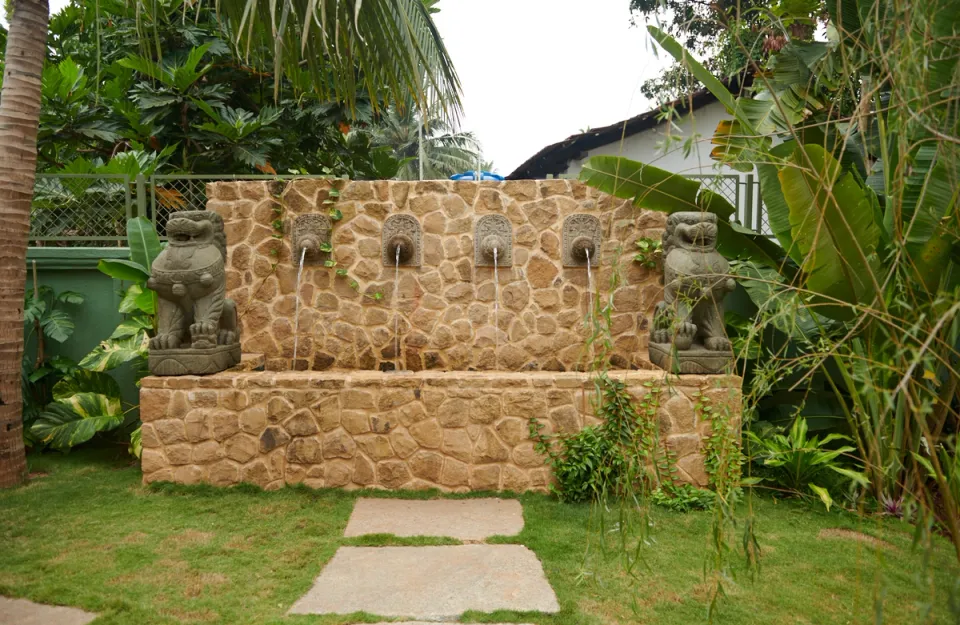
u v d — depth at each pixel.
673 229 4.95
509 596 2.97
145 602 2.88
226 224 6.07
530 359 6.11
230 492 4.51
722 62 2.77
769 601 2.96
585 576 3.16
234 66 9.05
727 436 2.75
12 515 4.00
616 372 4.71
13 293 4.58
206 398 4.63
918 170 3.76
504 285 6.13
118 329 5.67
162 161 7.82
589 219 6.03
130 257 5.48
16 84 4.48
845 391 5.17
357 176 10.54
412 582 3.12
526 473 4.60
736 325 5.54
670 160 9.69
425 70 5.40
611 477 4.32
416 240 6.12
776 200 4.68
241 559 3.38
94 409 5.38
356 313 6.14
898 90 1.70
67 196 6.38
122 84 8.46
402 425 4.64
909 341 2.04
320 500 4.38
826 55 2.42
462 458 4.62
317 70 5.86
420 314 6.14
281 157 9.49
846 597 3.01
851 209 3.63
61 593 2.95
